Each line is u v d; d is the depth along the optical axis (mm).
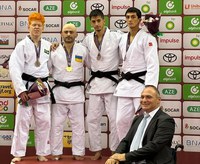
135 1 5648
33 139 5887
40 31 4836
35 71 4773
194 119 5645
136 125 3953
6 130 5934
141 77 4781
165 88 5680
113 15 5691
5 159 5949
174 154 3678
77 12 5766
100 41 4988
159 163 3562
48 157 5211
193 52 5602
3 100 5914
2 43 5863
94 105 5039
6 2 5840
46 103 4848
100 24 4895
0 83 5891
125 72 4855
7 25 5855
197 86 5617
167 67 5652
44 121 4852
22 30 5852
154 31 4859
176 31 5609
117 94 4840
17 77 4656
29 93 4633
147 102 3801
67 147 5824
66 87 4957
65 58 4953
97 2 5715
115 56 4980
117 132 4969
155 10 5629
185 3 5582
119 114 4855
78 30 5777
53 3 5789
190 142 5656
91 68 5090
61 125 5023
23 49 4746
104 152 5820
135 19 4742
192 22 5582
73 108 5004
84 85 5477
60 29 5801
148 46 4707
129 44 4828
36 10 5824
